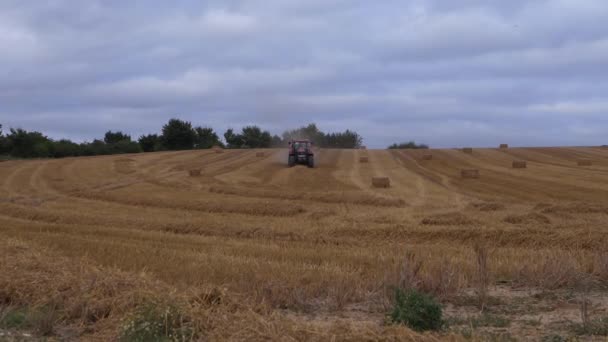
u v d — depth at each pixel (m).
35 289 9.17
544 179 32.78
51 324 7.93
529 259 12.63
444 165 43.22
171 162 48.34
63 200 27.67
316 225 18.50
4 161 52.28
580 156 48.19
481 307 9.21
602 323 8.01
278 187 30.70
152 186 33.06
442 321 7.74
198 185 32.66
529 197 25.42
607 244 14.64
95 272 9.77
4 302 9.13
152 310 7.57
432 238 16.28
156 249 13.91
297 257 13.26
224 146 82.75
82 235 17.02
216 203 24.06
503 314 8.82
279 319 7.36
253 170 40.81
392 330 6.73
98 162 48.88
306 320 8.43
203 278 10.66
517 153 51.03
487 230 16.30
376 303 9.33
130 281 9.31
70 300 8.66
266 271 11.26
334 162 46.16
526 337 7.52
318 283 10.20
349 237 16.77
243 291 9.60
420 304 7.72
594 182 30.94
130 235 17.25
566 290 10.27
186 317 7.57
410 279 9.70
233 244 15.44
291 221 19.78
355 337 6.57
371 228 17.34
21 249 12.38
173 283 10.15
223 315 7.54
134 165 46.41
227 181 34.38
